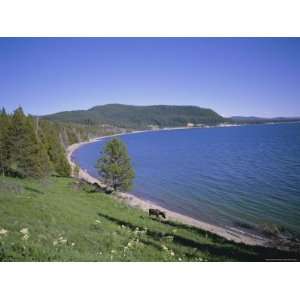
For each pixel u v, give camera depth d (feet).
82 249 31.14
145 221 57.62
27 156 80.69
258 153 245.24
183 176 165.27
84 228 40.14
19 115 82.89
